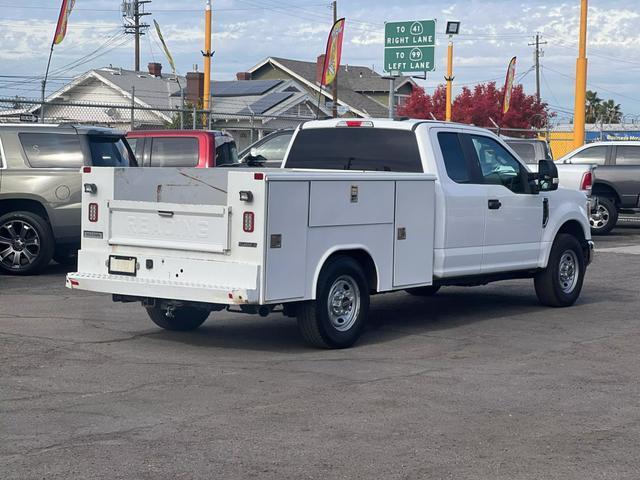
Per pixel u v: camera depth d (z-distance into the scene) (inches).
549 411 293.4
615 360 370.0
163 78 1747.0
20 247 560.4
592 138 1962.4
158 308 391.9
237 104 1524.4
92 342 382.3
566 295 497.7
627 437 267.6
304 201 354.6
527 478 232.4
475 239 437.7
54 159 560.4
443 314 473.4
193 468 234.8
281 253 349.4
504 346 394.0
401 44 1310.3
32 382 316.2
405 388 317.7
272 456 245.0
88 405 289.4
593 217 945.5
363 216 378.6
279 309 367.6
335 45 1097.4
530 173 470.0
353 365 350.9
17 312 446.6
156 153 649.6
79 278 381.4
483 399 306.0
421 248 408.5
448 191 421.4
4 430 263.3
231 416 280.2
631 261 715.4
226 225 349.1
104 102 1541.6
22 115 762.2
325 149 443.2
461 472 235.8
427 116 1994.3
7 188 553.6
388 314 471.5
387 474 233.3
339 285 376.2
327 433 265.4
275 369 341.4
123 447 250.1
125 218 375.6
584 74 1131.9
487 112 1961.1
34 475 227.9
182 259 360.8
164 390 308.7
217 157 653.3
